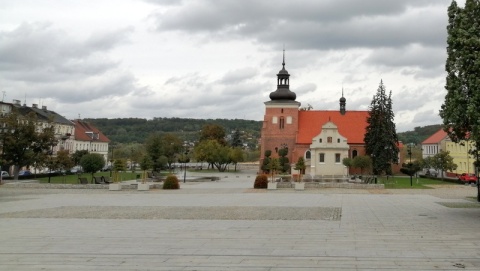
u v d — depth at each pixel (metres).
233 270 11.93
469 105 21.75
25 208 29.31
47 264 12.82
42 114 105.69
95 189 50.22
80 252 14.45
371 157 86.62
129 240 16.66
